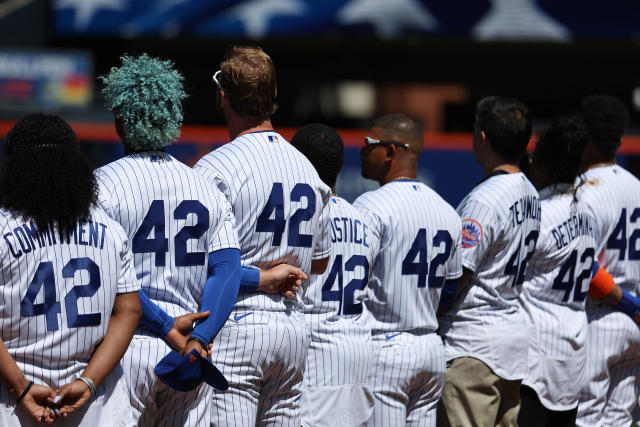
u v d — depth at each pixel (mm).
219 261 10797
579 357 15266
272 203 11477
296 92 49906
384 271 13891
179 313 10656
